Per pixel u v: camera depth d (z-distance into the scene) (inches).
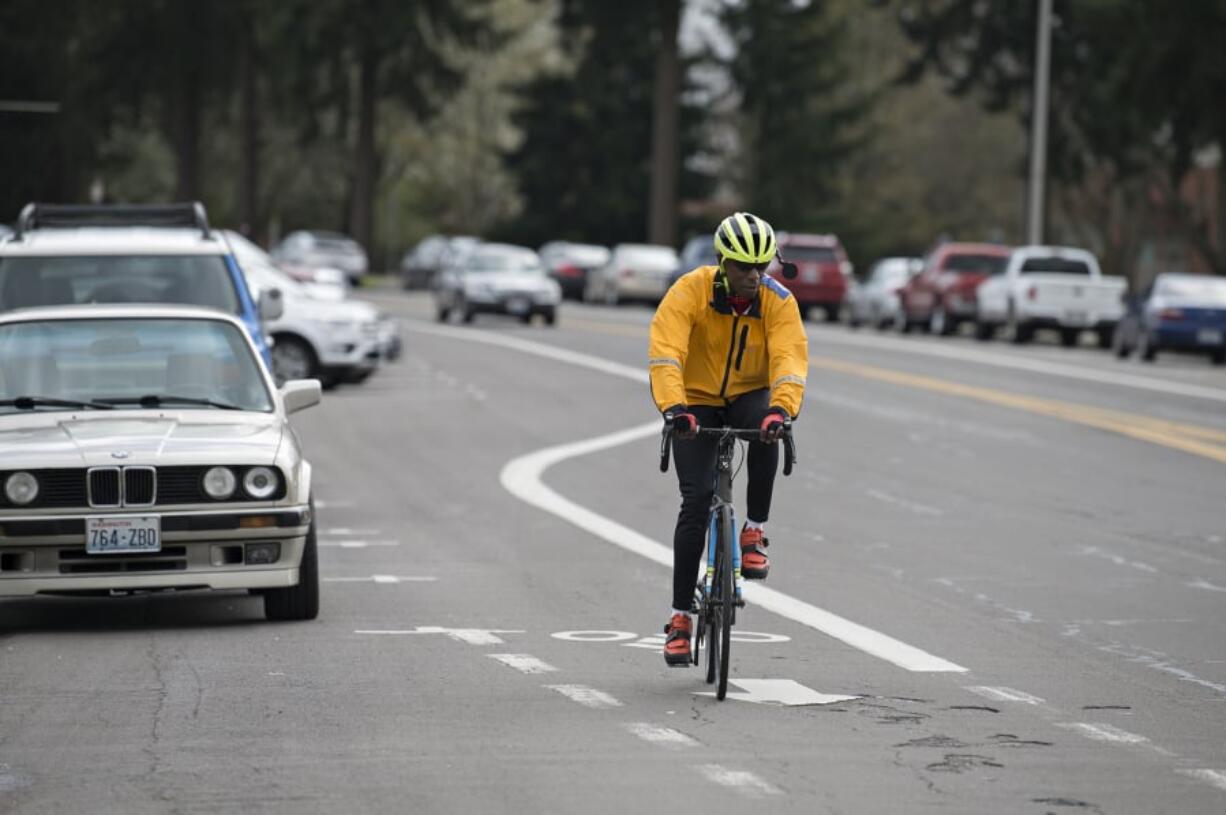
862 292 6712.6
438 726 1122.0
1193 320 4950.8
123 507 1441.9
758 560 1240.2
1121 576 1809.8
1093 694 1247.5
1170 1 6422.2
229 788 970.7
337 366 3966.5
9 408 1562.5
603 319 6771.7
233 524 1456.7
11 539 1430.9
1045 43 6599.4
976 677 1304.1
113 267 2075.5
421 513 2228.1
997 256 6151.6
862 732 1115.9
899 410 3604.8
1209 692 1261.1
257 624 1510.8
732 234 1182.9
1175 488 2532.0
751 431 1200.2
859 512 2276.1
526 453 2869.1
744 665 1341.0
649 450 2923.2
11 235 2237.9
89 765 1023.0
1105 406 3703.3
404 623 1512.1
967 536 2079.2
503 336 5684.1
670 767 1019.3
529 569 1815.9
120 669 1310.3
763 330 1222.3
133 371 1603.1
